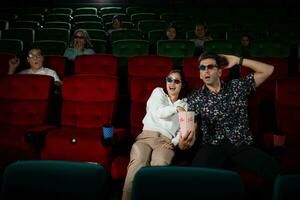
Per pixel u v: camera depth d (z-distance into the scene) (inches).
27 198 47.7
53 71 130.0
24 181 47.6
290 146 89.6
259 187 79.3
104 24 246.8
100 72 136.3
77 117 105.0
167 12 281.4
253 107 96.8
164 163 81.4
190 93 89.7
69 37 210.4
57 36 206.4
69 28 228.2
